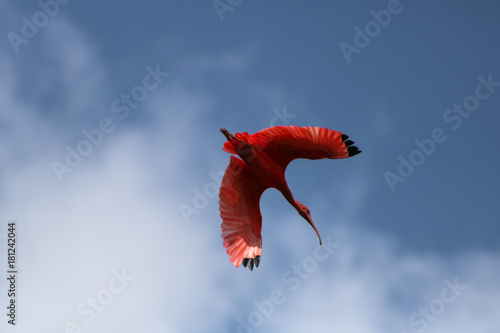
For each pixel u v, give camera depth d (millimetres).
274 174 33562
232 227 35281
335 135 32562
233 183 35250
